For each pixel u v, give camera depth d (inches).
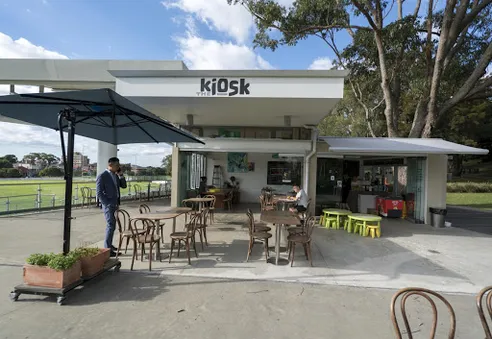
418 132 486.9
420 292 83.0
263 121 380.5
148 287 155.5
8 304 132.2
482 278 184.9
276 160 555.8
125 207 478.6
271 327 119.6
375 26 475.5
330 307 138.9
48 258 139.9
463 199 835.4
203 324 120.3
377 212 442.3
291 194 414.3
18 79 430.9
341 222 347.9
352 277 179.6
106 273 174.4
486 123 1269.7
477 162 1717.5
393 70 566.6
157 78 230.5
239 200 557.6
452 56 527.8
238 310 133.1
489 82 465.1
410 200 417.7
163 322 121.0
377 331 119.2
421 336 117.0
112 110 159.8
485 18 546.0
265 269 188.9
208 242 256.2
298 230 235.9
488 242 289.6
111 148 485.7
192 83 229.5
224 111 301.9
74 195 522.0
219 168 561.0
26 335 108.7
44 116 177.8
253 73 224.8
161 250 228.7
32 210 402.9
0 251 213.9
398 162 454.0
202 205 360.2
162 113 322.3
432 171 382.3
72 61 429.4
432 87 450.3
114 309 130.6
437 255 236.1
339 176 480.7
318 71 219.1
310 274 182.2
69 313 126.0
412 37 474.6
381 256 227.9
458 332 121.3
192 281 165.5
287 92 223.8
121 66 430.0
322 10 499.2
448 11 430.3
